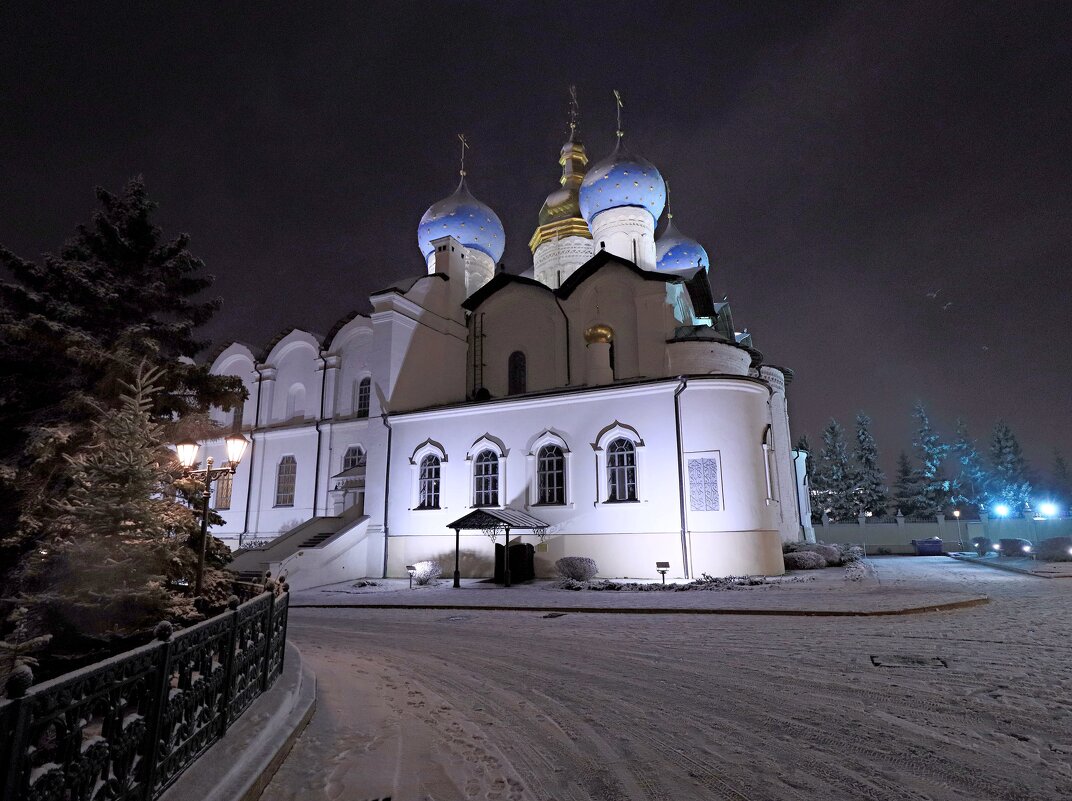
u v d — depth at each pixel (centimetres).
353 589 2250
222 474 1020
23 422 1295
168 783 412
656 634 1167
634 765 527
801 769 505
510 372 3222
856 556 3234
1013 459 6556
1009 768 495
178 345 1532
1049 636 1030
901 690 728
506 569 2152
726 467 2175
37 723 280
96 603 727
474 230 3681
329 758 554
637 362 2869
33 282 1436
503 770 523
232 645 543
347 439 3042
